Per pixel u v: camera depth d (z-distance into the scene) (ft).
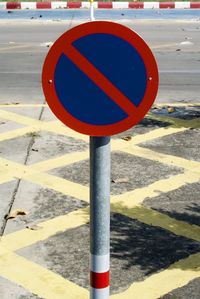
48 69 9.50
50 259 17.76
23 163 26.04
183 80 42.04
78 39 9.36
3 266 17.37
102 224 10.03
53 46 9.42
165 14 80.18
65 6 85.30
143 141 29.12
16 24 70.08
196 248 18.45
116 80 9.48
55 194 22.59
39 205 21.56
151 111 34.45
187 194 22.71
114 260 17.65
